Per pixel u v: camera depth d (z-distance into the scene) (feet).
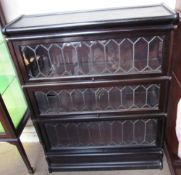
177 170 4.52
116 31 3.21
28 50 3.59
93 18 3.51
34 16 4.10
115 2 4.22
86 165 4.98
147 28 3.15
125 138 4.73
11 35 3.32
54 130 4.68
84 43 3.51
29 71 3.75
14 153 5.70
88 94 4.15
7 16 4.42
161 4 4.03
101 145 4.73
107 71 3.70
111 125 4.65
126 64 3.70
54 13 4.16
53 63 3.87
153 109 4.03
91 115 4.21
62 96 4.25
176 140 4.50
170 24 3.11
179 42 3.82
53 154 4.80
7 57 4.66
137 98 4.13
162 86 3.71
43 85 3.80
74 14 3.97
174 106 4.44
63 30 3.24
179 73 3.97
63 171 5.07
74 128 4.69
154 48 3.51
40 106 4.24
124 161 4.88
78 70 3.77
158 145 4.56
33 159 5.47
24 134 5.88
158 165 4.84
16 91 5.02
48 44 3.48
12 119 4.65
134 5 4.21
